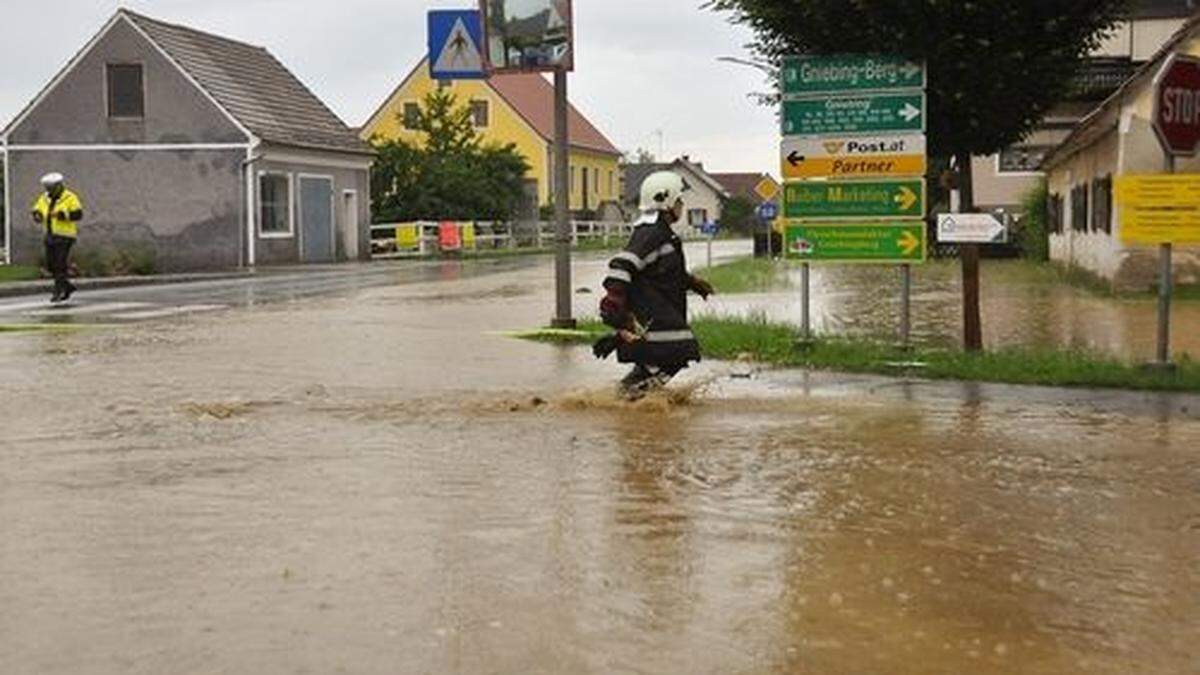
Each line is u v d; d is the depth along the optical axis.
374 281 29.91
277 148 40.78
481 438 8.99
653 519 6.65
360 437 9.06
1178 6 40.56
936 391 11.11
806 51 13.15
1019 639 4.89
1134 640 4.88
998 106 12.58
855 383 11.60
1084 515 6.74
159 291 26.25
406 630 4.94
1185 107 11.34
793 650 4.75
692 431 9.23
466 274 33.25
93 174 40.56
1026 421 9.60
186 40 42.47
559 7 16.77
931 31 12.30
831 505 6.96
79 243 40.44
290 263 41.91
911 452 8.41
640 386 10.57
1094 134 24.58
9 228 41.12
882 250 12.91
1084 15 12.40
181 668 4.55
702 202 106.81
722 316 17.34
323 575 5.66
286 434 9.22
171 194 40.22
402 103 71.12
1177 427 9.34
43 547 6.12
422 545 6.14
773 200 41.00
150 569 5.75
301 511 6.82
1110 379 11.27
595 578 5.62
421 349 14.80
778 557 5.96
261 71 45.72
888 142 12.72
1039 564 5.86
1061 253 33.53
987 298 22.48
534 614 5.14
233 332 16.95
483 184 57.16
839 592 5.44
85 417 10.02
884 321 18.11
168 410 10.37
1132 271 23.08
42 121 40.66
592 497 7.14
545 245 59.16
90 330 17.33
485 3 17.05
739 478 7.63
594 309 20.56
